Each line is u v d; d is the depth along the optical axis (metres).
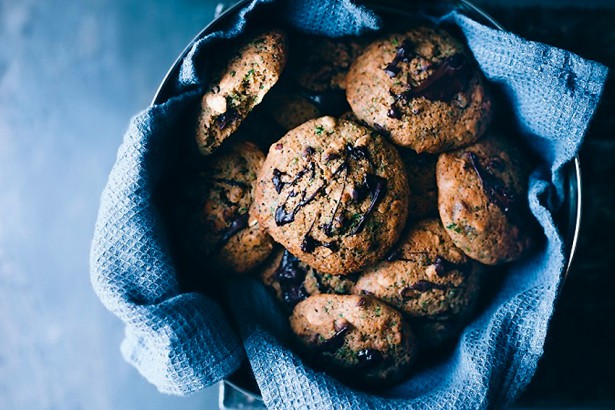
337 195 0.40
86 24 0.55
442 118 0.41
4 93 0.56
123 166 0.39
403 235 0.42
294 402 0.40
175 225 0.42
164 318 0.39
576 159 0.41
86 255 0.56
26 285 0.56
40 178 0.56
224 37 0.39
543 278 0.41
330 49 0.42
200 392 0.55
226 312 0.43
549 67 0.40
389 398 0.41
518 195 0.42
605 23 0.47
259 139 0.43
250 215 0.42
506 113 0.43
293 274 0.42
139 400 0.56
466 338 0.41
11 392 0.56
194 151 0.41
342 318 0.41
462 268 0.42
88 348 0.56
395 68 0.41
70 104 0.56
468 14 0.41
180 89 0.40
